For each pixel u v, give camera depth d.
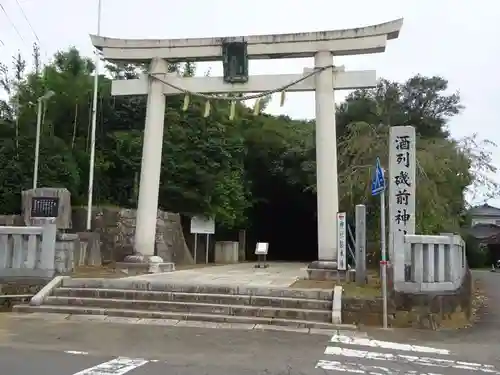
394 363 7.52
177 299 11.73
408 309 11.07
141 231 16.81
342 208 21.34
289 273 18.03
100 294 11.98
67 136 25.97
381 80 31.28
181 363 7.04
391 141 12.26
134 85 17.38
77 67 27.42
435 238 11.64
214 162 24.77
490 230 54.06
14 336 8.71
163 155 23.97
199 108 25.16
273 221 37.50
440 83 33.19
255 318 10.73
